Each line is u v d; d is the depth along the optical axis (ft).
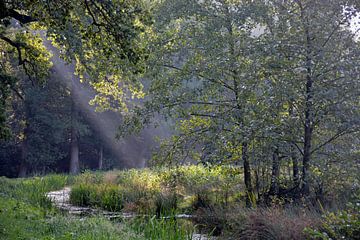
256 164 39.42
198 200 45.83
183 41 49.34
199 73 45.93
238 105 42.06
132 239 28.32
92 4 34.65
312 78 37.45
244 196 44.14
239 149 41.42
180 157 47.96
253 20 46.24
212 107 47.62
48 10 32.58
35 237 26.66
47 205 44.80
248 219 33.35
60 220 32.76
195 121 48.88
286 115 38.96
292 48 38.63
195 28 48.39
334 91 34.65
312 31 39.11
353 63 35.50
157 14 49.32
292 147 38.68
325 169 36.58
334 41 39.19
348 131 36.94
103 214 42.47
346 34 39.40
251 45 40.75
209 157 40.06
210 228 36.78
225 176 48.26
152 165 50.21
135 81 48.37
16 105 116.88
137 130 48.62
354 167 36.01
